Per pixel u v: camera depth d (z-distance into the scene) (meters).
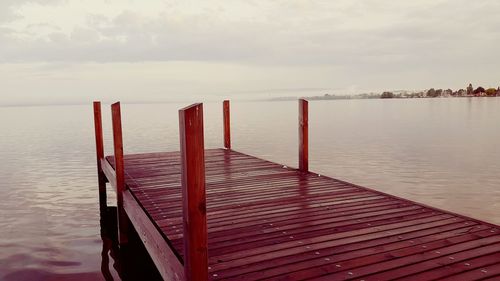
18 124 73.62
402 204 5.27
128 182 7.09
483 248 3.60
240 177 7.37
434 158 20.97
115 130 6.21
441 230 4.14
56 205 10.79
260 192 6.12
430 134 35.16
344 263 3.32
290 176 7.43
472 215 10.30
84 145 29.70
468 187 13.66
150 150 25.19
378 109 132.88
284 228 4.32
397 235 4.02
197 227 2.44
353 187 6.40
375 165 19.02
